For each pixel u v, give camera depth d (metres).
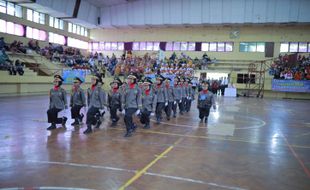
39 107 14.48
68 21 37.22
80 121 10.37
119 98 9.97
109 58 39.44
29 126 9.30
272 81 32.97
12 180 4.65
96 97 8.77
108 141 7.62
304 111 18.39
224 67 37.09
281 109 19.25
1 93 21.72
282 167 5.87
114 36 42.47
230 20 34.41
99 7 39.19
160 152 6.68
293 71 32.56
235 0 33.44
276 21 33.25
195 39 39.09
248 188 4.66
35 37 31.66
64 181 4.66
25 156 5.95
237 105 21.02
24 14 29.80
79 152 6.39
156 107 11.05
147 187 4.52
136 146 7.18
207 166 5.73
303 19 32.41
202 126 10.73
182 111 14.45
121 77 30.31
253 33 36.88
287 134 9.80
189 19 35.84
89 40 42.75
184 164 5.81
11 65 23.09
